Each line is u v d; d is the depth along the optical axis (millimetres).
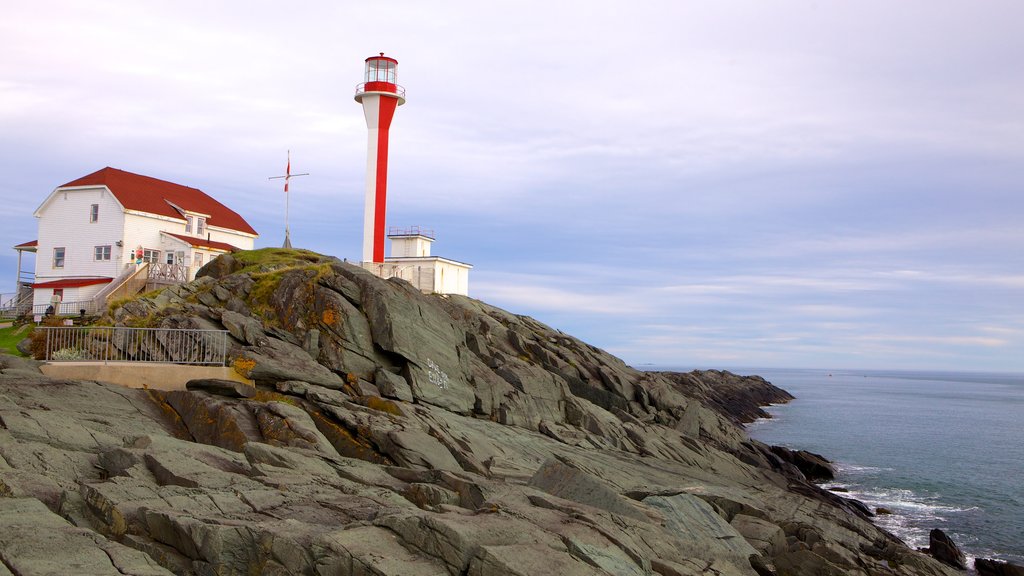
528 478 24125
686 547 19188
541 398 40625
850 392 191250
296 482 16609
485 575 12539
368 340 31734
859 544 28156
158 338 29125
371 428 23531
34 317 49688
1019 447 71438
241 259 44531
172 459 16500
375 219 56281
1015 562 32375
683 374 120000
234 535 12750
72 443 17875
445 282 66562
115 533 13336
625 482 29266
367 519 14586
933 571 26094
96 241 55375
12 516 12227
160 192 60688
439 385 32938
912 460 60625
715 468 40562
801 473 49938
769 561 21062
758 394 128125
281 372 27422
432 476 19312
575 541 14328
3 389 21547
